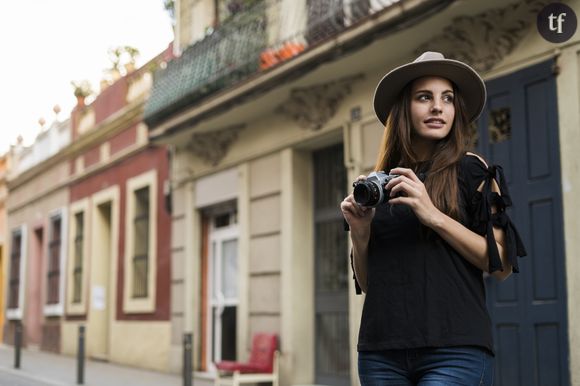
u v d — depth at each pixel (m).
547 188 6.73
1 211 24.67
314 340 10.11
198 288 12.59
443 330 2.43
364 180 2.51
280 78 9.55
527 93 6.97
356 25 8.20
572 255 6.45
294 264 10.16
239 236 11.31
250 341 10.91
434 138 2.64
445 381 2.39
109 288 17.09
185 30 14.23
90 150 17.69
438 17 7.42
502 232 2.53
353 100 9.17
